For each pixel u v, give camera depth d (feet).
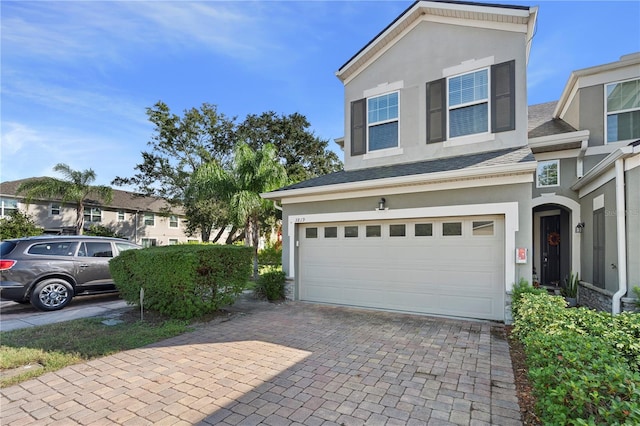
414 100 30.66
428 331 20.68
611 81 29.96
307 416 11.15
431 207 24.59
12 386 13.48
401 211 25.72
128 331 20.81
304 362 15.89
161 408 11.70
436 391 12.86
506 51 27.09
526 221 21.61
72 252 29.68
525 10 25.95
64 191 76.48
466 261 23.73
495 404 11.84
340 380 13.91
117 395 12.67
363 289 27.71
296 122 94.84
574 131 30.66
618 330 11.95
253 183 46.11
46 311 27.30
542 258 38.81
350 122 34.27
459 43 28.94
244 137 90.38
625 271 19.76
